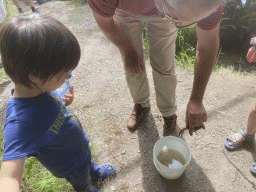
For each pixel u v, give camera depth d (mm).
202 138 2129
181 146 1806
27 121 851
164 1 856
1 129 2285
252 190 1710
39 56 719
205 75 1228
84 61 3441
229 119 2316
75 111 2520
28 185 1733
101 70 3223
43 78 782
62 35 760
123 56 1754
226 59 4266
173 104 1958
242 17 4332
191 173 1846
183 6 802
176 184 1778
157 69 1727
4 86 2971
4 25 750
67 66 810
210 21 1023
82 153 1247
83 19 4828
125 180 1831
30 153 825
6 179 749
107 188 1777
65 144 1091
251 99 2564
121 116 2436
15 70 766
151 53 1669
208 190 1727
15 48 714
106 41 3994
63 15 5051
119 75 3094
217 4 784
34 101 904
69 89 1366
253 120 1788
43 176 1801
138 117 2275
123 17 1540
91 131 2260
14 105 877
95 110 2527
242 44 4637
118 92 2787
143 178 1840
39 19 754
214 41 1126
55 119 990
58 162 1118
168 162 1795
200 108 1284
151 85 2873
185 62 3342
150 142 2133
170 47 1600
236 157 1950
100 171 1794
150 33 1560
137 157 2004
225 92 2693
